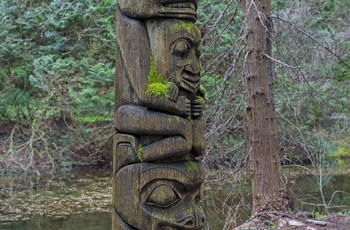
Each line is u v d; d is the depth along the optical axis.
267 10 7.24
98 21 11.25
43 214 9.84
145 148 3.50
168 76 3.55
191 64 3.64
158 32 3.56
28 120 14.70
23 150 14.70
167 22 3.58
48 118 14.57
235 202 8.92
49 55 13.05
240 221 8.44
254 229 6.55
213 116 8.67
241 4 7.77
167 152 3.48
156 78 3.54
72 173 14.21
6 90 14.07
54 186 12.58
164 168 3.50
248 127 7.38
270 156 7.24
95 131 14.45
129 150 3.53
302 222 6.62
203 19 9.30
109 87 12.94
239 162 7.76
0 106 14.24
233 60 7.62
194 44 3.68
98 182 13.05
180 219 3.48
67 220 9.38
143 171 3.49
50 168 14.45
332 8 10.63
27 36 13.42
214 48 8.41
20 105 14.33
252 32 7.17
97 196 11.46
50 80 12.84
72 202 10.89
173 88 3.53
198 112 3.70
